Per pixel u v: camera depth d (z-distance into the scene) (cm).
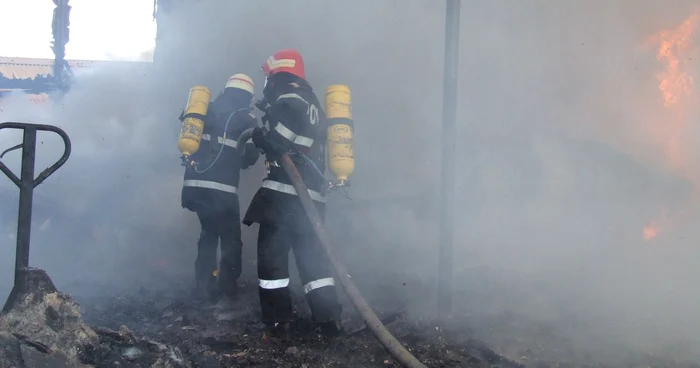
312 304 362
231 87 461
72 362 259
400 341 350
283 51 383
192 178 454
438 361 320
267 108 380
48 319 268
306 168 370
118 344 279
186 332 368
